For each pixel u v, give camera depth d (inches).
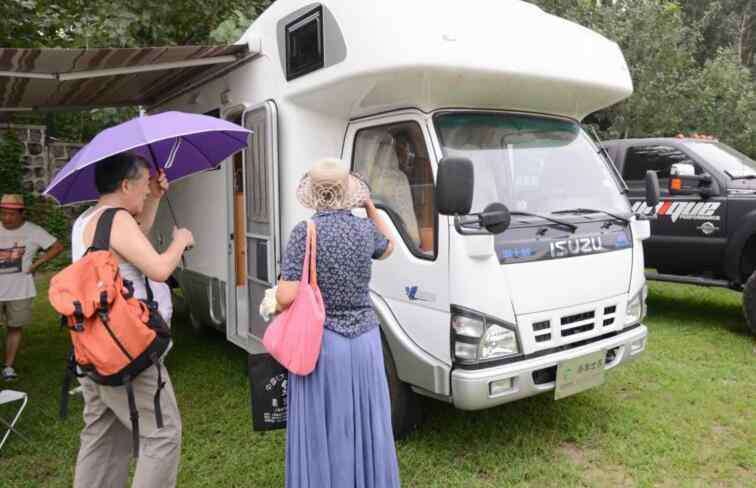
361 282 103.2
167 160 139.6
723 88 500.4
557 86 151.5
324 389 101.0
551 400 177.0
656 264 268.2
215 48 174.1
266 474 141.1
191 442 158.7
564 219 145.9
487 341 128.1
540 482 135.0
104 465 110.3
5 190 453.7
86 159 103.3
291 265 99.3
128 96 242.7
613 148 283.6
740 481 134.9
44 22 309.1
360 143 159.6
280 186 167.3
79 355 97.7
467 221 130.0
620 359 150.6
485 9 141.6
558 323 137.3
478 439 153.7
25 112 256.7
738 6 869.8
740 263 241.4
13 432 166.2
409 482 135.3
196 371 215.2
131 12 308.3
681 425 161.5
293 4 160.4
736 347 226.8
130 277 102.8
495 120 151.6
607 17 455.5
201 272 221.0
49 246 215.8
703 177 244.2
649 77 466.3
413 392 150.0
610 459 144.6
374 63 134.8
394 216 144.9
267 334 102.5
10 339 212.8
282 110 165.9
